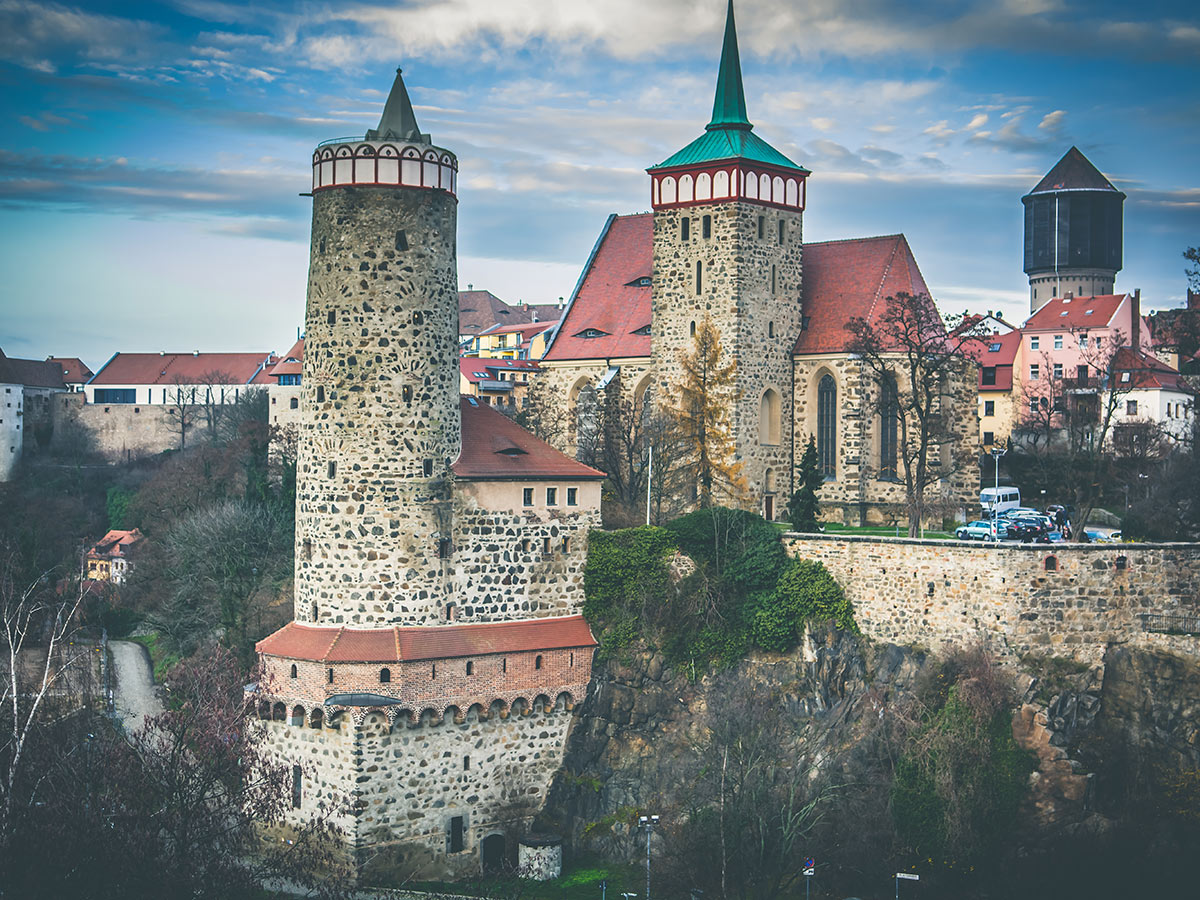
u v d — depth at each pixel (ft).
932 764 306.55
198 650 422.00
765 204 418.72
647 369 442.91
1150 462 440.04
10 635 363.97
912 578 334.85
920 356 381.19
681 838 314.14
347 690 318.04
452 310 337.72
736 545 358.23
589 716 343.87
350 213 327.88
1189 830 297.53
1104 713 317.22
